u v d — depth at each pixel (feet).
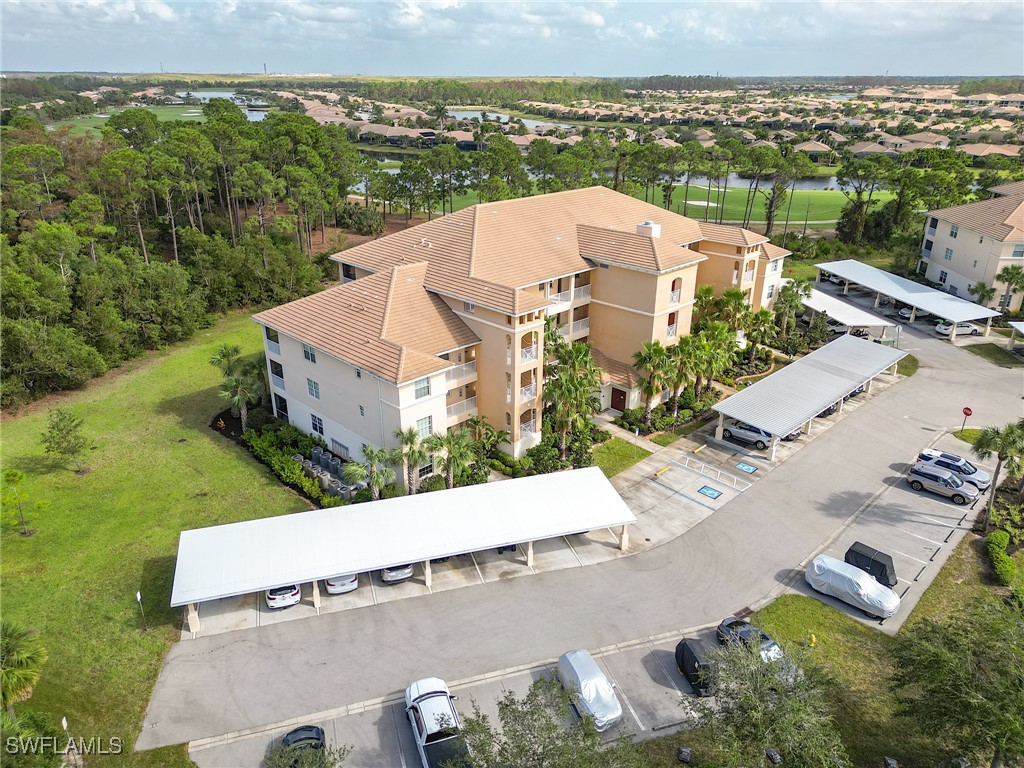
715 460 140.97
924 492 130.93
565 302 155.22
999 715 64.69
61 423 131.44
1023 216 221.05
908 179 286.46
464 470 123.24
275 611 98.89
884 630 97.55
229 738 79.61
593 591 104.06
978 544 116.47
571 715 82.17
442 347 129.49
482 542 102.32
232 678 87.66
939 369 185.16
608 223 176.35
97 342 178.19
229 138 280.72
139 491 126.52
